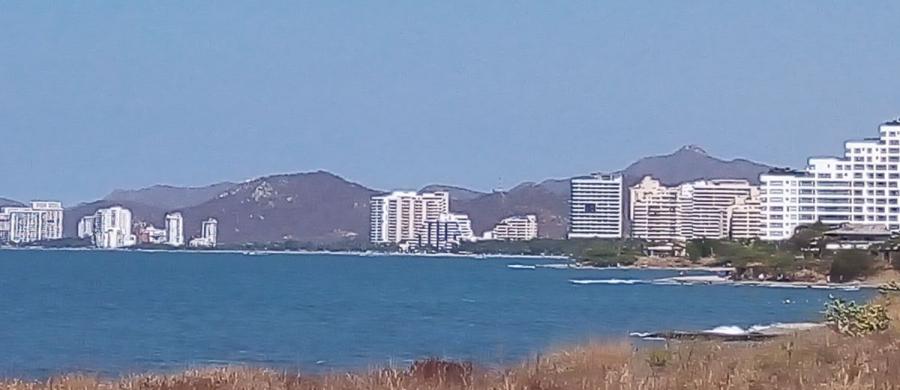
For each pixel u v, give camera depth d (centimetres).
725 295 19850
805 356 4669
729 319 12662
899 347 4978
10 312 13688
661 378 3694
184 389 3572
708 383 3544
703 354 4809
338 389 3519
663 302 17338
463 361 4841
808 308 15312
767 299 18362
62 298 17075
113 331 10806
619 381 3600
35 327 11269
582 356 4734
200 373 3906
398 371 4053
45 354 8331
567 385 3534
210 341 9569
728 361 4450
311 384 3644
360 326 11650
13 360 7775
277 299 17412
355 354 8156
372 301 17138
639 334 8862
